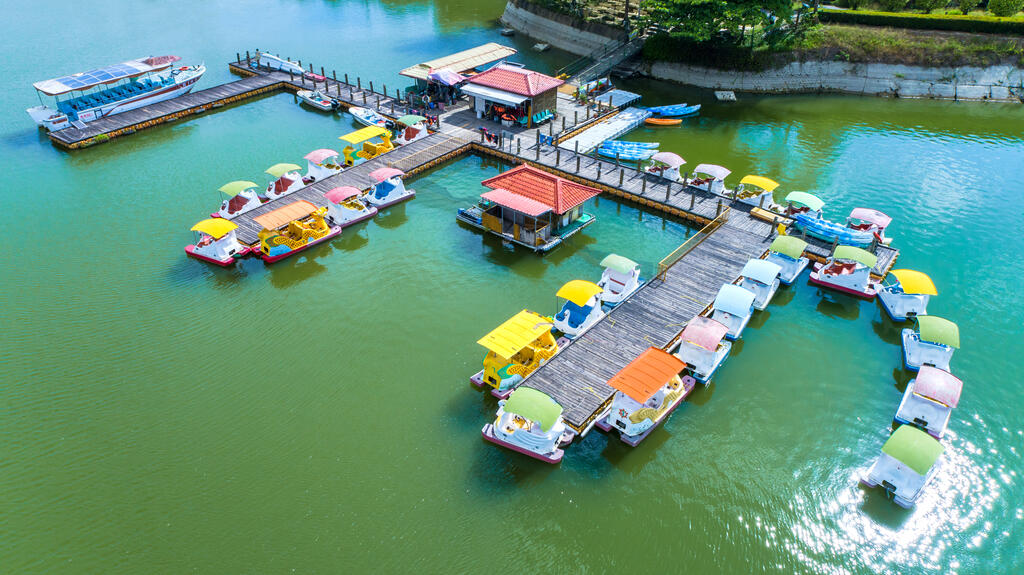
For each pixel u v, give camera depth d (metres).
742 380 40.59
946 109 81.44
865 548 31.16
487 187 59.53
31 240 53.16
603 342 42.31
